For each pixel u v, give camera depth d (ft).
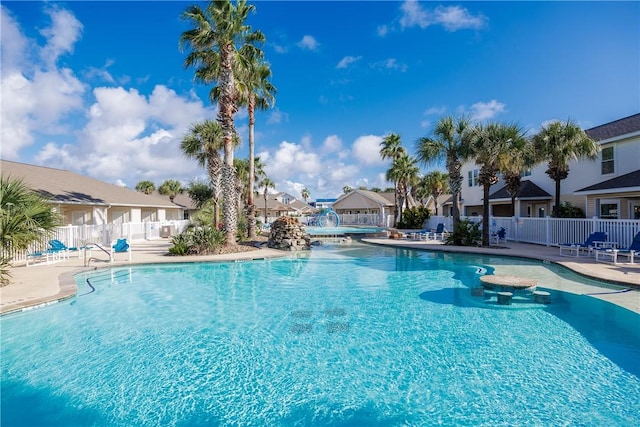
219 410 13.19
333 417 12.69
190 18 52.24
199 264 46.34
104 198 79.30
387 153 130.82
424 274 39.81
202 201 135.33
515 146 53.57
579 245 43.50
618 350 18.08
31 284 30.83
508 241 65.62
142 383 15.30
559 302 26.58
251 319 24.13
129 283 36.09
